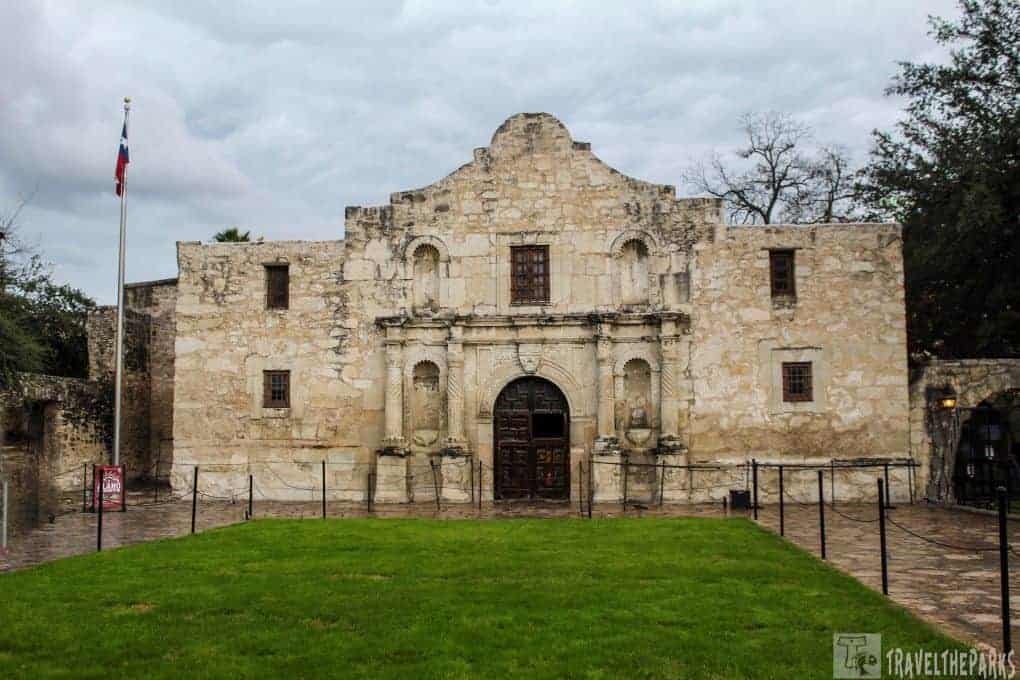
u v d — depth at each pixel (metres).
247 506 26.05
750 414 26.80
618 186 27.75
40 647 10.14
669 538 18.17
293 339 28.47
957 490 26.11
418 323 27.69
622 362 27.16
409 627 10.82
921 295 34.81
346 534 19.00
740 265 27.20
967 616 11.49
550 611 11.56
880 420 26.59
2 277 27.03
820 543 17.77
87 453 32.09
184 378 28.64
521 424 27.69
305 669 9.29
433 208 28.25
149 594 12.76
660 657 9.55
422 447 27.72
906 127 32.94
